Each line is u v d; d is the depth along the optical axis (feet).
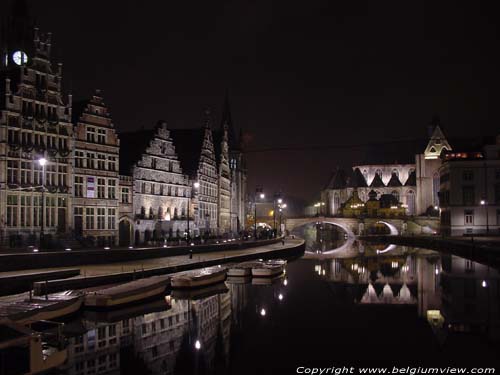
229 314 136.26
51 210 212.43
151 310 135.54
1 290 128.88
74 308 119.03
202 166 342.85
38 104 211.20
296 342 111.86
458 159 409.08
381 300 161.17
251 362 98.58
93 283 144.77
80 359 96.02
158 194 284.00
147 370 92.43
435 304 154.30
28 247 185.57
